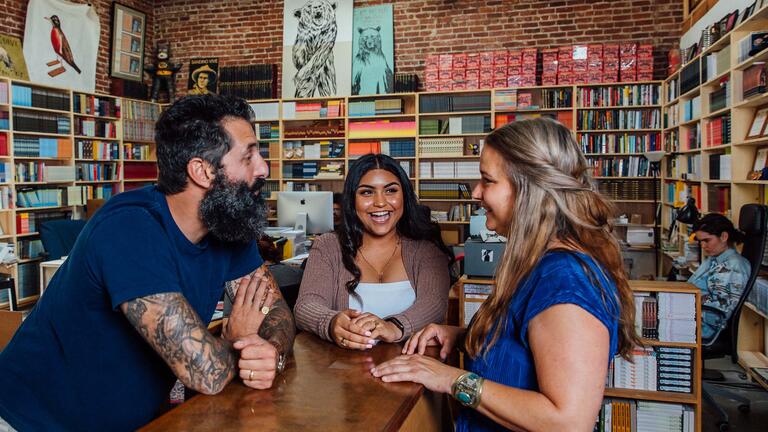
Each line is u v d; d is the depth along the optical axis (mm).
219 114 1215
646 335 2705
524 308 1065
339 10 7898
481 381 1086
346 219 1912
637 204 7121
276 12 8250
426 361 1216
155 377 1313
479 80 7203
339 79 7848
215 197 1223
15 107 6250
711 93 5035
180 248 1281
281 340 1339
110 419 1287
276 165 7984
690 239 5062
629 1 7129
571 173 1106
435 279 1866
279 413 1029
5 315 2574
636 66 6812
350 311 1571
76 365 1243
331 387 1166
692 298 2648
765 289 3883
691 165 5758
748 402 3520
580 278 1003
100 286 1180
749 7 4402
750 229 3494
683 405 2686
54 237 5398
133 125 7797
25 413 1268
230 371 1166
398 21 7828
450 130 7371
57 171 6621
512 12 7488
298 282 2354
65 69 6973
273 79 8055
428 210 1994
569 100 7016
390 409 1042
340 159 7766
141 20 8344
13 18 6488
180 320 1146
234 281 1571
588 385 949
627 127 6906
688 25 6641
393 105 7520
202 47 8562
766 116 3986
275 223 8000
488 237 3035
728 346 3504
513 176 1117
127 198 1254
